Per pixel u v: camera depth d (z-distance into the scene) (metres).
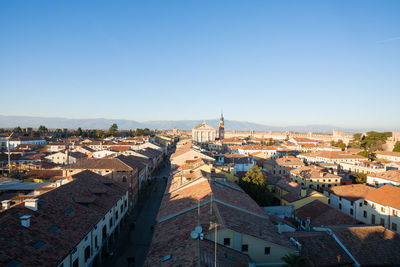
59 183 48.72
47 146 155.75
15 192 62.88
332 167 113.94
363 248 33.72
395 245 34.81
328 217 52.03
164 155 164.88
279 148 197.75
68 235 30.97
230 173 67.50
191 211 36.03
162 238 30.56
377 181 83.00
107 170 62.97
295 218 57.41
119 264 39.69
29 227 28.61
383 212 53.66
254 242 29.75
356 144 185.25
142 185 80.88
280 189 70.62
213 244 28.09
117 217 49.84
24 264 23.59
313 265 31.02
